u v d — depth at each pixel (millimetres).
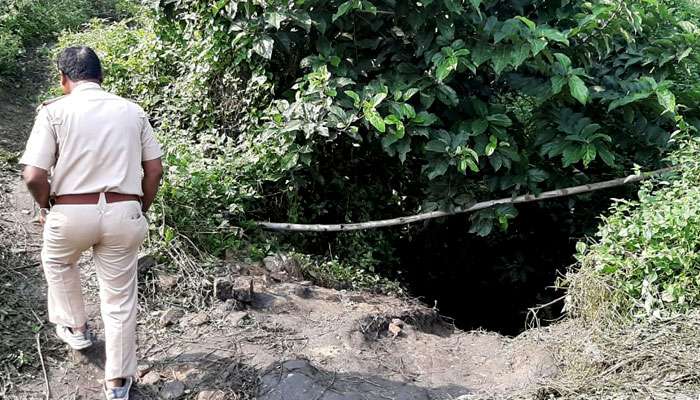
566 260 6770
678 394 3422
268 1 5309
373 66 5605
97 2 10992
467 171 5742
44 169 3096
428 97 5234
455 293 7199
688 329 3961
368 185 6352
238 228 5137
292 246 5617
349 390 3637
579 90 5016
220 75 6066
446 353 4289
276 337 4094
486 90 5816
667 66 5734
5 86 7641
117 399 3297
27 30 9180
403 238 6930
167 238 4562
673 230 4273
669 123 5840
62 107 3143
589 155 5207
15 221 4953
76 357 3711
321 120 5152
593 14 5180
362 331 4309
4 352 3676
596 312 4273
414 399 3631
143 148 3346
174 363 3758
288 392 3553
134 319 3354
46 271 3432
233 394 3545
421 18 5207
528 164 5574
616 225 4582
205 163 5281
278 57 5941
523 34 4965
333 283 5238
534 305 6891
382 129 4918
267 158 5379
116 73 6949
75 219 3107
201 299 4316
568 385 3635
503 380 3945
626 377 3666
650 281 4211
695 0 10156
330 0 5387
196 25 6164
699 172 4855
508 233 7129
